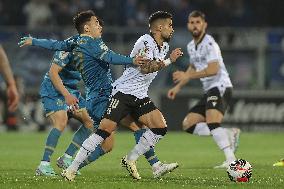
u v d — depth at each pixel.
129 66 24.69
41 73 62.41
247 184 23.14
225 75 33.16
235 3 72.81
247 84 62.88
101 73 25.77
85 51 25.25
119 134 60.81
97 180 24.25
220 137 31.83
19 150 42.97
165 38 24.48
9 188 21.31
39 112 62.50
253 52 62.88
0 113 62.38
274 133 61.44
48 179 24.16
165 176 26.59
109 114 24.36
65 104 28.08
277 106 62.62
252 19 72.81
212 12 72.44
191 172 29.14
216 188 21.72
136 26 71.38
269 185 22.81
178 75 31.36
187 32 62.03
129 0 71.69
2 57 17.44
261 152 42.19
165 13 24.45
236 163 24.27
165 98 62.41
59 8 71.94
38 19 71.56
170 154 40.91
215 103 32.50
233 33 62.84
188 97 62.22
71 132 61.59
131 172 25.03
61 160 28.20
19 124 62.59
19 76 62.28
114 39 62.28
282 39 62.75
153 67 23.75
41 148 44.69
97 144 24.05
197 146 47.81
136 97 24.73
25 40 25.69
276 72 62.81
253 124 62.84
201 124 34.03
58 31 62.22
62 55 26.48
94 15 25.45
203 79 33.25
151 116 24.84
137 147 25.02
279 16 73.00
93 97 26.14
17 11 71.81
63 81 27.98
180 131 62.72
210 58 32.09
